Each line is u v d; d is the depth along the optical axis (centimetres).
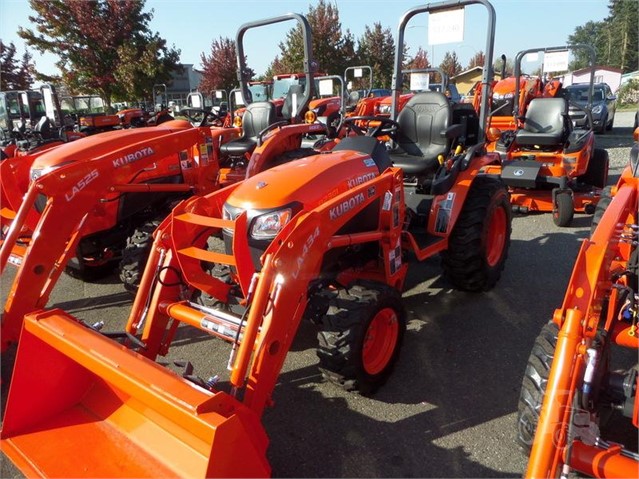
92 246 458
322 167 307
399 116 497
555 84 1257
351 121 479
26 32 2125
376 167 342
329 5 2372
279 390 308
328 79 959
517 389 301
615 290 241
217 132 746
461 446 256
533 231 610
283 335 236
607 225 225
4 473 251
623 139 1450
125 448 224
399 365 330
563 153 664
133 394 204
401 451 254
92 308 438
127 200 462
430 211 393
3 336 320
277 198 277
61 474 216
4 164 452
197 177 511
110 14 2172
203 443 207
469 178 400
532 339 357
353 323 274
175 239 279
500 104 1091
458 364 329
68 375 250
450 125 465
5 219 457
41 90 1031
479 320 387
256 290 225
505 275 474
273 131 638
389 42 2578
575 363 179
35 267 330
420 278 471
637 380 195
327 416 282
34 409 242
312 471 242
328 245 271
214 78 2780
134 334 276
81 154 432
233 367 224
